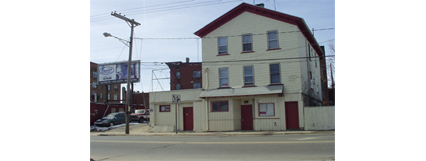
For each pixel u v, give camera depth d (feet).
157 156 36.09
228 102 78.38
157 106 87.30
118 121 107.24
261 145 41.47
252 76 78.28
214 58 82.02
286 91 74.64
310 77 88.48
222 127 78.02
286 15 75.72
